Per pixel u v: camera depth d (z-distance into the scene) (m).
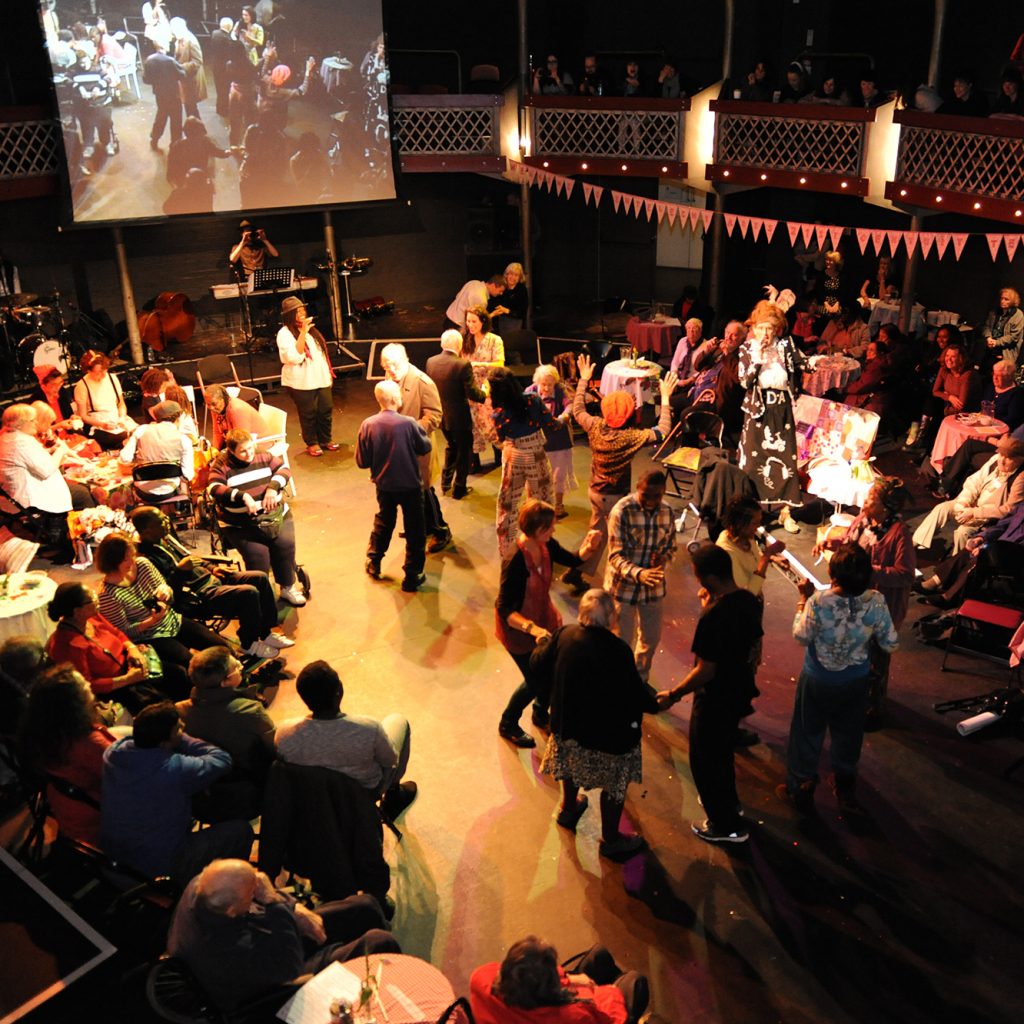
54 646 5.60
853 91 14.64
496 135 14.36
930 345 11.63
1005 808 5.73
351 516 9.46
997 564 7.04
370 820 4.61
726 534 6.04
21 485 8.32
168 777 4.54
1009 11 13.03
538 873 5.30
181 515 8.80
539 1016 3.38
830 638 5.24
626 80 13.97
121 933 4.59
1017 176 10.20
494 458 10.65
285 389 13.11
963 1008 4.53
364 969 3.92
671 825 5.64
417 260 16.81
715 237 13.84
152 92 12.77
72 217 12.82
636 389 10.75
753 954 4.80
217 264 15.36
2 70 13.47
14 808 5.70
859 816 5.68
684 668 7.04
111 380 9.95
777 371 8.45
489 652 7.29
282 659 7.18
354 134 13.99
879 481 6.24
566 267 17.16
